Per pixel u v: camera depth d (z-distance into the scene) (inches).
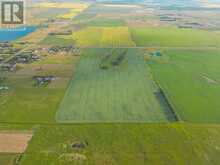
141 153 2657.5
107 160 2561.5
